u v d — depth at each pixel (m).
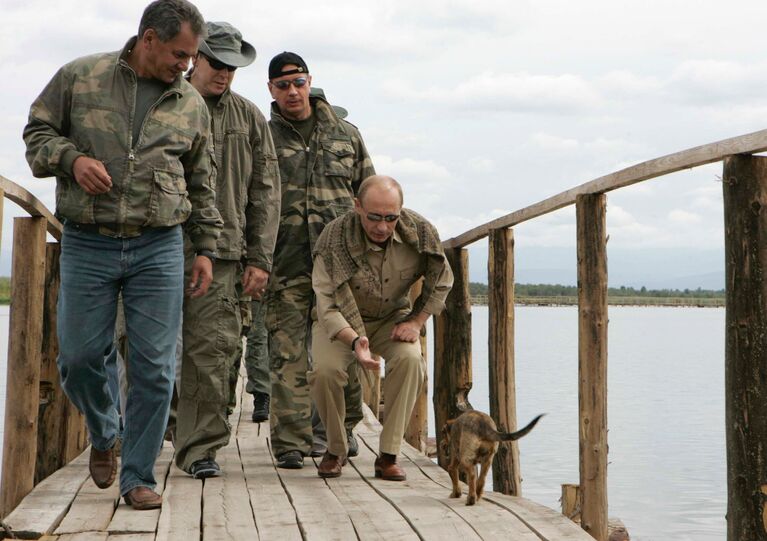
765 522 2.73
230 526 3.69
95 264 3.75
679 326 63.91
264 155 4.83
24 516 3.74
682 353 32.56
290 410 5.00
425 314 4.70
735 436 2.78
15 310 4.35
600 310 3.83
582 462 3.86
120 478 4.01
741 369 2.76
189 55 3.73
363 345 4.35
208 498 4.19
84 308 3.78
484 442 4.05
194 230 4.11
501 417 5.10
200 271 4.11
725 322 2.82
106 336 3.85
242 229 4.73
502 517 3.84
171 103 3.82
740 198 2.75
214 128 4.68
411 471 5.02
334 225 4.68
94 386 3.96
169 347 3.90
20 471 4.33
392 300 4.71
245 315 5.01
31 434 4.36
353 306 4.57
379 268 4.63
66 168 3.60
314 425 5.52
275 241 4.85
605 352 3.84
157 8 3.66
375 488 4.50
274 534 3.58
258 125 4.84
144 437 3.95
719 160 2.91
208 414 4.70
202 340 4.65
